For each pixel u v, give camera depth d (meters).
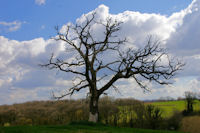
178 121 42.44
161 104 62.19
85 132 18.78
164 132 24.02
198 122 38.62
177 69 27.97
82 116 52.25
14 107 58.97
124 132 20.69
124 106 58.97
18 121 51.19
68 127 21.78
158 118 45.75
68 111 54.34
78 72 27.55
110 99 56.56
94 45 28.47
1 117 51.94
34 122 50.88
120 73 27.39
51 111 54.78
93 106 27.09
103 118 56.03
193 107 48.53
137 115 50.09
